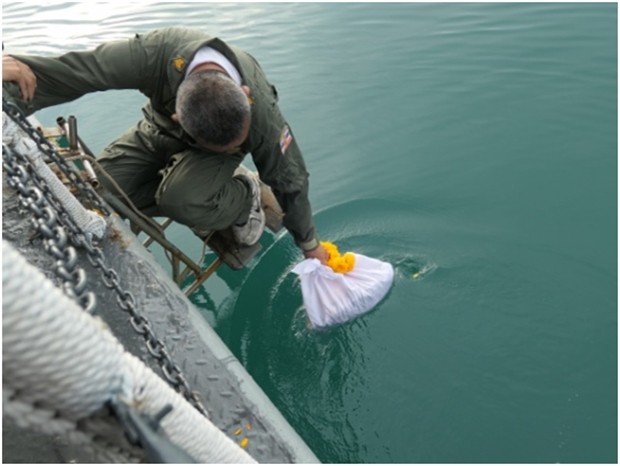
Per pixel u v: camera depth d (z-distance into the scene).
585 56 4.83
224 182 2.67
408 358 2.73
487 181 3.73
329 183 3.90
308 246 2.85
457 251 3.29
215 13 6.25
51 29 6.13
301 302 3.10
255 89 2.46
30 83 2.32
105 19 6.30
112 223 2.12
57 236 1.22
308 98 4.73
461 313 2.93
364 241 3.45
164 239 2.69
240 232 2.88
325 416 2.53
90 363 0.69
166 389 0.86
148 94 2.62
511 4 5.78
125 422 0.75
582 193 3.54
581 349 2.69
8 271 0.62
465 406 2.51
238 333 3.00
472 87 4.64
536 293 2.98
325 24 5.84
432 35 5.41
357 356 2.75
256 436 1.52
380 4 6.16
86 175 2.50
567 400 2.49
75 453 1.23
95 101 4.96
